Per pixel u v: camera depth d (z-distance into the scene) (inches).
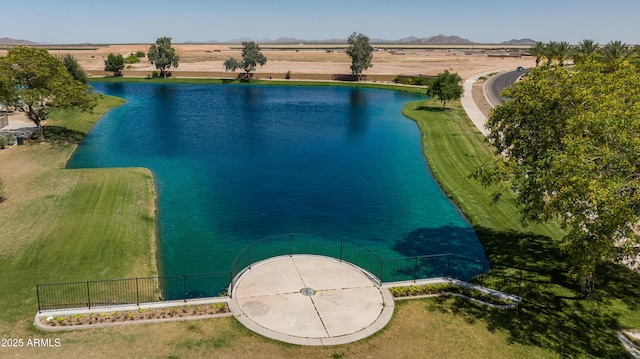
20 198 1407.5
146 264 1075.3
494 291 925.2
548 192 834.2
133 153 2139.5
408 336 780.0
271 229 1334.9
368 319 821.2
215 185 1711.4
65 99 2114.9
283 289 909.8
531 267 1062.4
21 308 838.5
